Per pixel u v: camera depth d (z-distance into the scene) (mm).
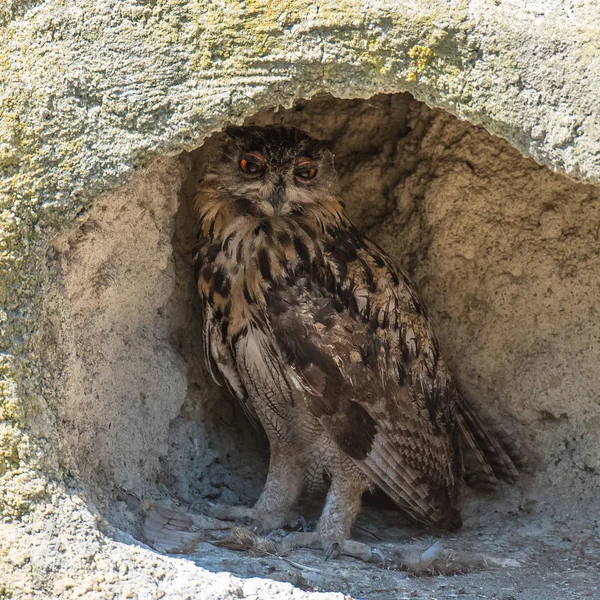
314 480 8500
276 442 8492
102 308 7410
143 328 8297
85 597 6008
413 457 8141
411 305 8422
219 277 8125
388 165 9766
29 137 6285
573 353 8977
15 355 6289
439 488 8406
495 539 8453
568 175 5922
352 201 9938
